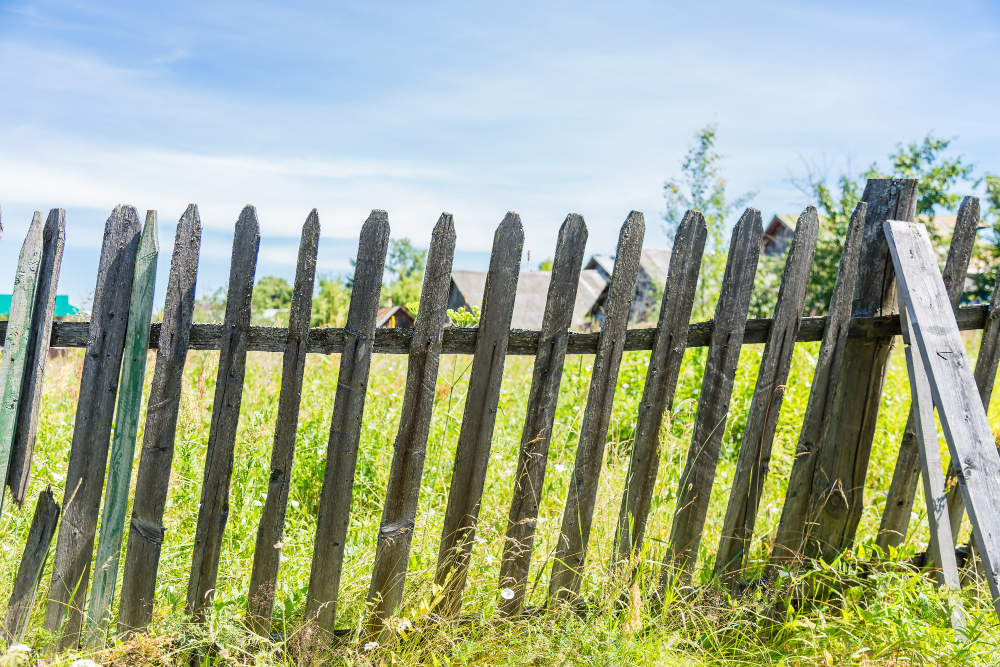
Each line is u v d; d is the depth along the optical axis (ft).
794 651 8.65
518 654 8.06
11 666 6.84
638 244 8.16
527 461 8.33
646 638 8.32
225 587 8.96
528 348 8.20
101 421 7.55
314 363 14.47
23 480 7.63
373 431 12.68
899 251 8.99
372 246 7.50
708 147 36.11
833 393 9.34
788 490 9.52
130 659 7.48
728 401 8.90
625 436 14.44
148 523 7.66
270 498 7.76
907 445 9.75
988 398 9.85
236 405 7.64
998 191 61.57
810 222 8.79
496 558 9.28
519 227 7.82
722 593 9.10
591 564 8.90
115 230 7.39
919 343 8.64
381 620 8.24
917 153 61.62
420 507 11.00
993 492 8.36
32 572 7.73
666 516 10.55
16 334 7.45
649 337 8.54
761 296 54.19
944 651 8.20
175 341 7.48
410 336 7.82
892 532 10.02
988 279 61.57
